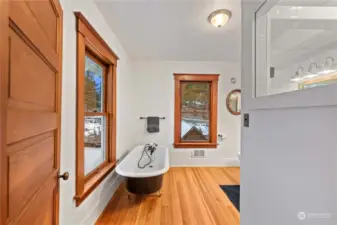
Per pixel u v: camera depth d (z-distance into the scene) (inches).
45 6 39.2
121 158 145.6
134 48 153.5
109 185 117.1
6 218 24.7
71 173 72.7
